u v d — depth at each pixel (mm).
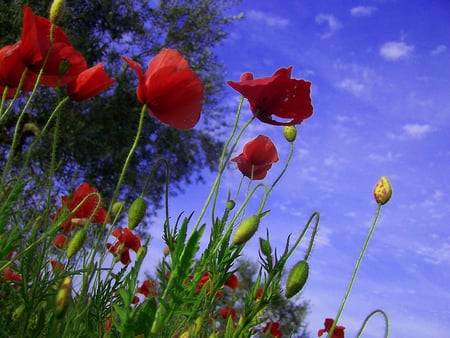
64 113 2855
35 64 398
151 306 294
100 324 393
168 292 299
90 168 2988
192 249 299
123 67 3402
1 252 343
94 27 3402
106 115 3115
